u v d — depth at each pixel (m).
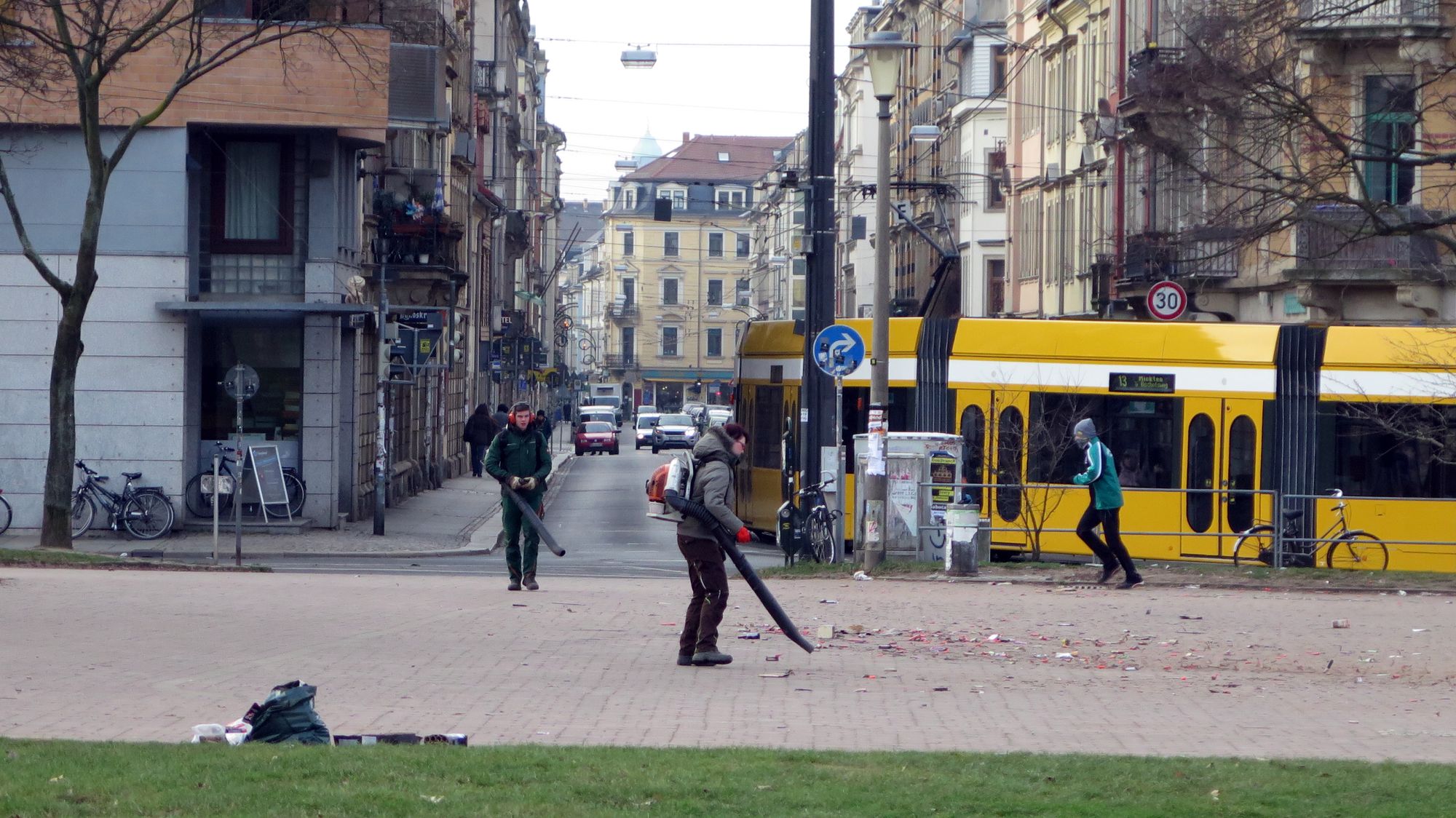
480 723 16.00
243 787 11.60
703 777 12.46
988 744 15.19
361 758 12.91
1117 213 73.19
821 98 39.06
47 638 21.62
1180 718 17.30
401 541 47.16
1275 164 31.70
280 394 48.38
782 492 47.81
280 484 47.59
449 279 62.00
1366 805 11.80
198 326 47.44
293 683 14.88
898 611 28.30
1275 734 16.28
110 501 45.25
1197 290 43.84
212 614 24.89
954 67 120.00
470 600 28.25
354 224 51.50
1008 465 43.56
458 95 83.50
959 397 44.38
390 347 50.91
